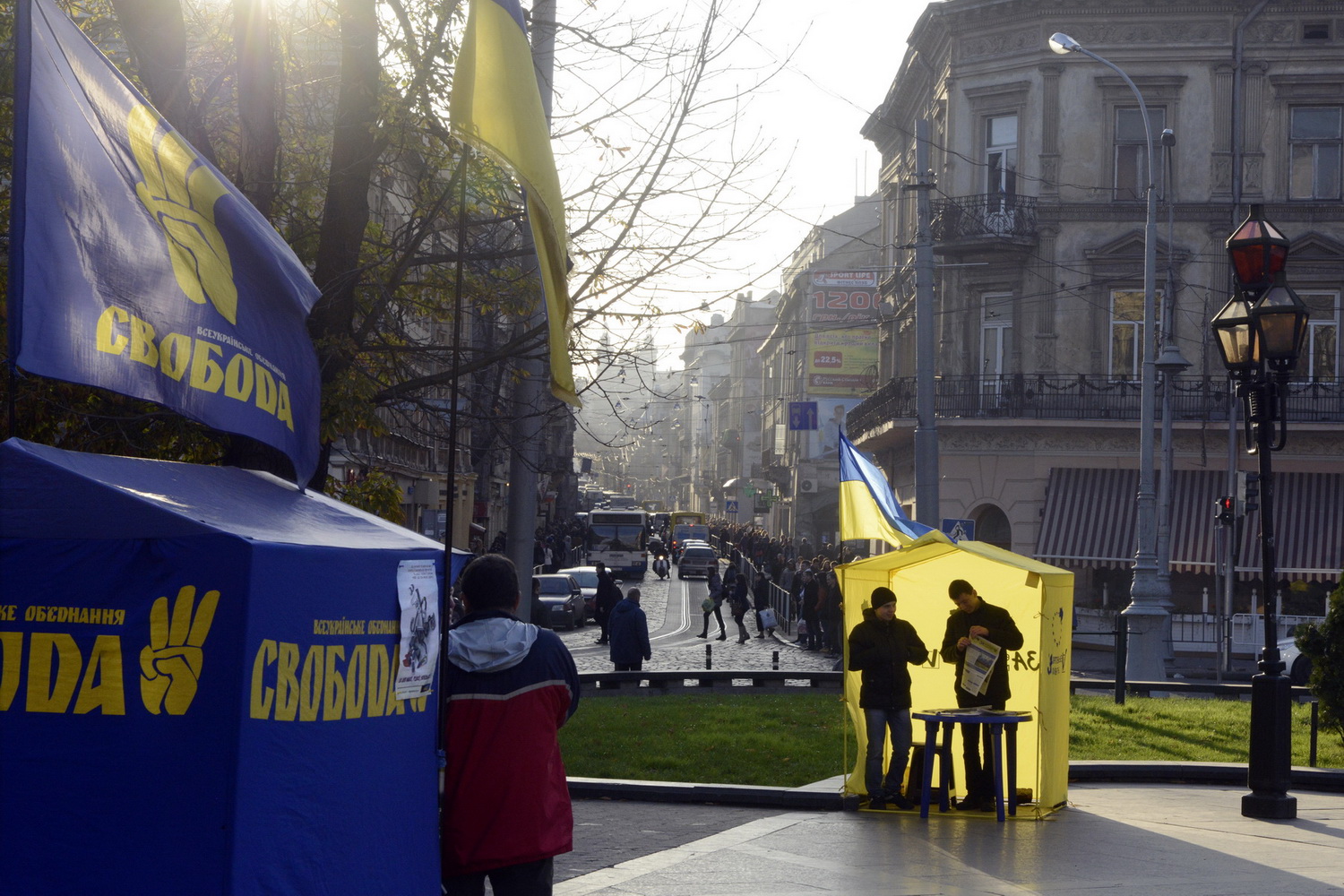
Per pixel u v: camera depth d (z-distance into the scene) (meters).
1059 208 34.12
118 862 3.62
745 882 7.82
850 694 10.97
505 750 4.86
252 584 3.69
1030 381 34.06
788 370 80.00
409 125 9.12
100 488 3.73
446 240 10.70
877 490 11.27
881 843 9.13
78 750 3.66
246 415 4.27
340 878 4.08
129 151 4.12
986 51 35.16
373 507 9.36
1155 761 13.12
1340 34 33.28
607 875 7.97
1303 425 31.94
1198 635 29.80
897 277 42.97
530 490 12.62
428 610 4.65
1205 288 33.56
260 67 7.77
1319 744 14.87
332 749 4.07
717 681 20.62
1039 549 32.97
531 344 10.08
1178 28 33.72
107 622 3.70
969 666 10.56
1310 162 33.59
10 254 3.71
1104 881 7.95
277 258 4.53
